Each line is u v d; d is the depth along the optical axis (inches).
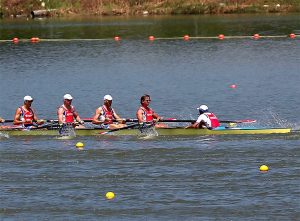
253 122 5226.4
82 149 4608.8
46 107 6053.2
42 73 7859.3
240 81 6993.1
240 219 3383.4
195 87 6766.7
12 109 6018.7
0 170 4183.1
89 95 6510.8
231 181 3863.2
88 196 3727.9
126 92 6614.2
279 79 7003.0
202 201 3604.8
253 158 4254.4
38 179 4008.4
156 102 6161.4
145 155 4404.5
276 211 3459.6
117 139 4867.1
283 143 4571.9
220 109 5782.5
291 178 3875.5
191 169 4084.6
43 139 4938.5
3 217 3496.6
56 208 3585.1
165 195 3698.3
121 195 3720.5
